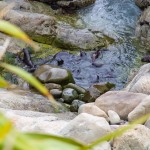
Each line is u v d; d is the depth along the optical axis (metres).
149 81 13.35
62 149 1.19
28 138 1.17
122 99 11.77
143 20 23.05
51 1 26.27
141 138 7.68
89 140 7.41
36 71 18.03
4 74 17.59
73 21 24.50
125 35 22.84
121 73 19.05
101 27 23.73
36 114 11.42
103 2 27.02
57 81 17.33
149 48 21.47
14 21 22.02
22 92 15.09
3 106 12.42
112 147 7.60
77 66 19.50
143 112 10.35
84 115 8.01
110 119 10.82
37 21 22.25
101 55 20.53
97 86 16.95
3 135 1.10
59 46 21.30
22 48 19.84
